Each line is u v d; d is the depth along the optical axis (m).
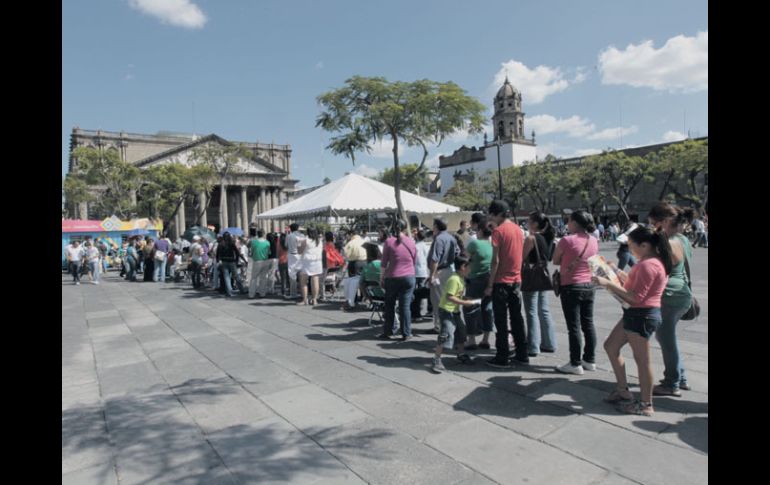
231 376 5.33
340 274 12.02
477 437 3.55
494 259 5.11
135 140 64.44
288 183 77.81
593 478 2.93
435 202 15.41
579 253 4.82
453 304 5.12
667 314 4.09
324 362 5.70
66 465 3.38
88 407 4.52
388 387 4.72
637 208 50.16
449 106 13.62
